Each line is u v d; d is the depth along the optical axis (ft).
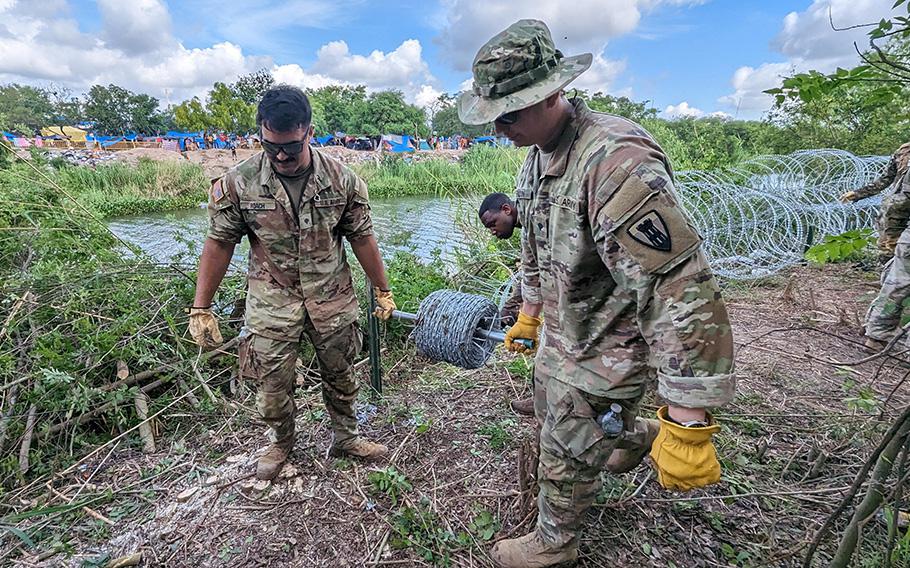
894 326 11.05
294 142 5.93
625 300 4.63
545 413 5.66
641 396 5.09
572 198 4.40
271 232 6.64
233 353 11.41
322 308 7.19
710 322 3.79
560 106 4.48
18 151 17.29
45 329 10.41
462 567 6.24
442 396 10.34
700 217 20.21
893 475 7.26
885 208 11.43
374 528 6.88
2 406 8.87
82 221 14.39
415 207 41.55
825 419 9.02
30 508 7.57
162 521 7.15
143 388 10.05
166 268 12.39
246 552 6.57
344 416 8.01
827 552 6.15
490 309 7.34
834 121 30.83
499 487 7.51
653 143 4.20
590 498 5.56
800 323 14.10
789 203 21.04
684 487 4.05
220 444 9.01
